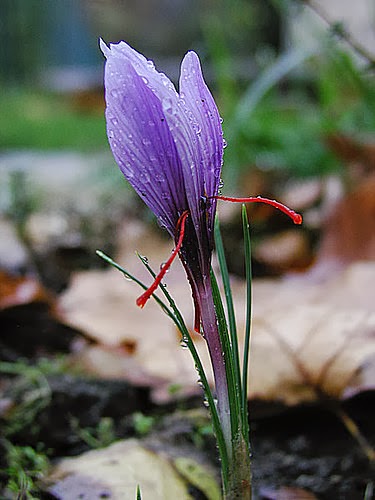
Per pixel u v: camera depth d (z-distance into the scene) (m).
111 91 0.18
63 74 2.62
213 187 0.19
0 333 0.39
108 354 0.36
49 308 0.40
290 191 0.62
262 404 0.29
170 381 0.33
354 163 0.57
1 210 0.64
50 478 0.27
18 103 2.15
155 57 3.03
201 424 0.30
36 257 0.55
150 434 0.30
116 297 0.41
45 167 1.11
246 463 0.20
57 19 2.94
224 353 0.20
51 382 0.32
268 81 0.63
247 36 2.22
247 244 0.21
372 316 0.31
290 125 0.78
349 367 0.29
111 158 0.76
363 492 0.27
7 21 2.75
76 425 0.30
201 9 2.96
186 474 0.27
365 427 0.30
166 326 0.38
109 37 3.04
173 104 0.18
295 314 0.32
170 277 0.47
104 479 0.26
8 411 0.30
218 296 0.20
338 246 0.48
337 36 0.48
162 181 0.19
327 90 0.71
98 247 0.57
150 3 2.97
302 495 0.26
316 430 0.30
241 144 0.65
